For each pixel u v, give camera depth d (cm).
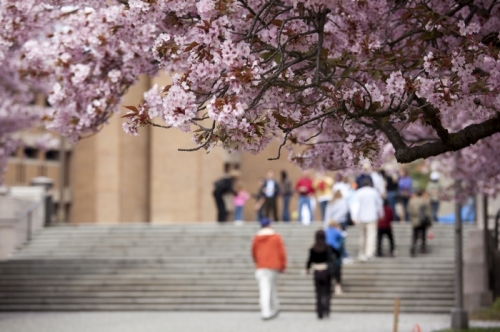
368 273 3278
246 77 1076
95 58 1606
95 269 3534
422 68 1326
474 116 1210
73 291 3378
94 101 1586
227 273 3431
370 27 1351
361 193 3388
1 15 1456
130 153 6359
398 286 3197
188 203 6284
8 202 3953
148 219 6397
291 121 1169
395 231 3894
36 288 3394
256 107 1147
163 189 6303
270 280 2742
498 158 2103
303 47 1230
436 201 4216
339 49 1315
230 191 4447
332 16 1335
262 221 2744
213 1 1099
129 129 1152
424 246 3581
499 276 3133
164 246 3969
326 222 3397
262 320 2738
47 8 1493
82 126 1609
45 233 4169
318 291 2725
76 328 2534
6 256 3934
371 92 1213
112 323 2695
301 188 4244
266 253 2720
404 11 1412
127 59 1540
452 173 2497
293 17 1173
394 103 1252
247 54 1094
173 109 1085
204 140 1159
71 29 1597
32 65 1641
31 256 3941
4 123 3562
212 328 2491
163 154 6322
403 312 3064
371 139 1316
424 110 1217
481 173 2469
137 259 3569
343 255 3133
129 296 3319
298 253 3666
